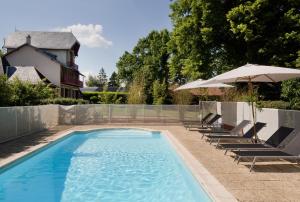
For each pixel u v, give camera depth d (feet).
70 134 56.08
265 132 45.32
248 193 20.30
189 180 27.61
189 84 61.11
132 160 38.01
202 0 78.18
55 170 32.89
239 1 74.13
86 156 40.65
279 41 68.08
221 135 41.16
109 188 26.32
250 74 31.14
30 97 67.26
